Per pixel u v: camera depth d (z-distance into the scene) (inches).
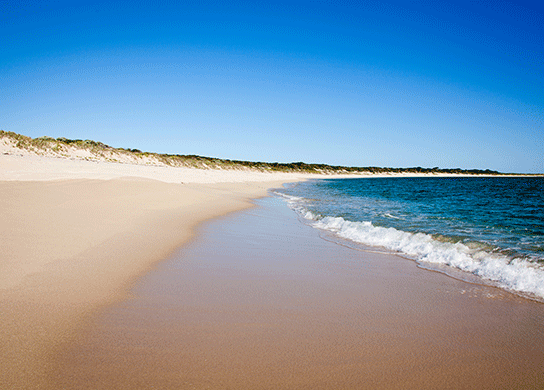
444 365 118.3
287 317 155.2
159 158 2229.3
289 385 103.3
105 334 130.2
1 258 196.7
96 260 217.0
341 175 4702.3
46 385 97.7
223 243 306.3
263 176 2492.6
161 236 305.3
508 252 276.2
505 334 142.9
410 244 305.1
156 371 107.6
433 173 6373.0
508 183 2517.2
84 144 1895.9
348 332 141.7
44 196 395.2
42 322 135.0
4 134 1449.3
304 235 361.7
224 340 130.6
